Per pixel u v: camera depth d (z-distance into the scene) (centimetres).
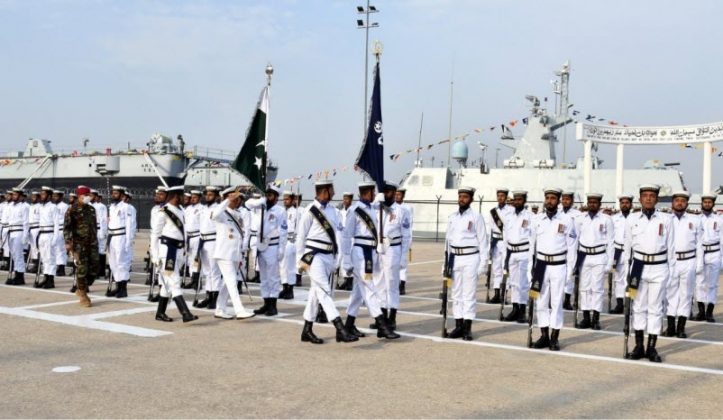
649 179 3053
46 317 984
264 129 1167
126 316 1007
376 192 938
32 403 534
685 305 960
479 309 1216
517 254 1090
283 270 1270
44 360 694
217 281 1123
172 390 579
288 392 575
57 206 1483
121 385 594
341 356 737
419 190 3556
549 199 827
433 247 3103
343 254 865
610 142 2630
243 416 503
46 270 1391
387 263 927
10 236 1469
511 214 1134
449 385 609
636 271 764
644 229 768
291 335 869
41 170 4566
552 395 580
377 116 992
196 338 834
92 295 1271
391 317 934
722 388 618
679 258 984
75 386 589
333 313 803
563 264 815
